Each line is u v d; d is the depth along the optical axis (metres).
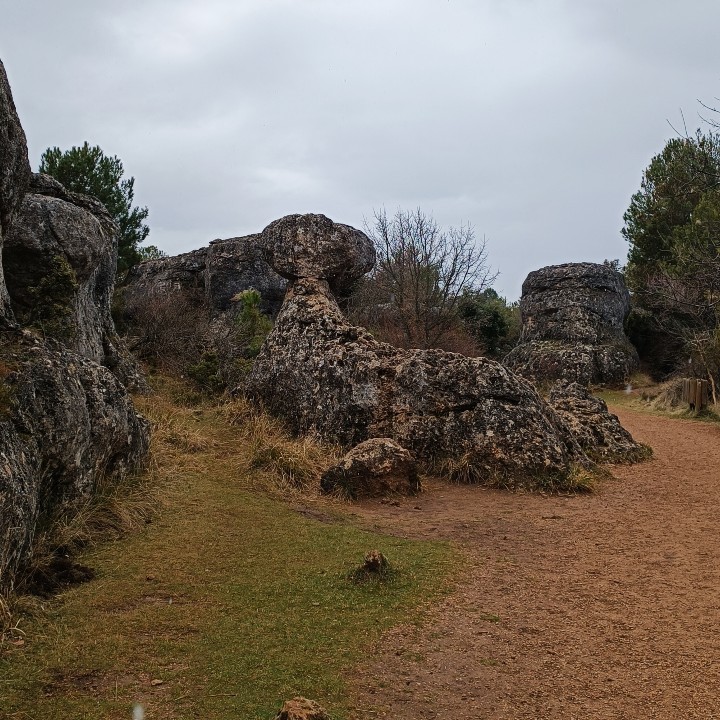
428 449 10.12
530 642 4.79
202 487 8.00
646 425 17.02
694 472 10.76
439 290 28.28
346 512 8.02
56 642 4.36
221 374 14.22
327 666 4.32
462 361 10.45
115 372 12.83
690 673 4.39
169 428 9.95
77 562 5.59
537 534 7.38
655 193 30.16
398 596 5.47
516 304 47.22
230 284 21.61
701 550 6.84
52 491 6.00
